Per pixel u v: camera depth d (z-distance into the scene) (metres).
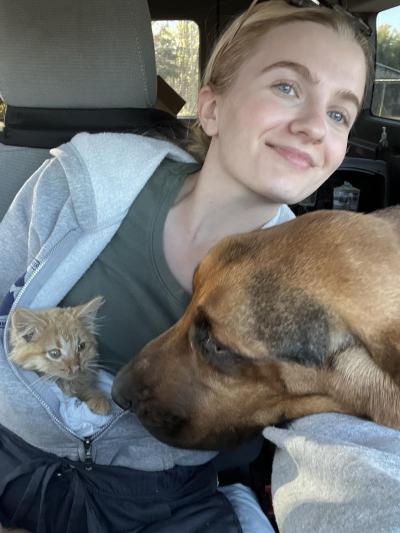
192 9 0.99
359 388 0.29
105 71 0.53
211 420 0.34
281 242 0.33
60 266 0.42
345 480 0.23
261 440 0.43
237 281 0.32
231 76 0.40
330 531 0.22
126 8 0.51
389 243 0.31
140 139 0.45
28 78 0.54
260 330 0.31
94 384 0.43
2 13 0.52
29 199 0.46
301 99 0.38
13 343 0.40
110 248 0.44
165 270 0.42
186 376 0.35
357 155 0.88
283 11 0.40
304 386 0.31
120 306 0.43
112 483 0.36
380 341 0.28
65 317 0.42
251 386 0.33
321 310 0.30
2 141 0.57
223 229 0.43
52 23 0.52
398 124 0.80
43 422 0.36
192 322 0.34
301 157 0.38
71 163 0.42
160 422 0.35
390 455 0.24
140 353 0.37
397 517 0.20
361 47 0.41
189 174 0.45
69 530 0.35
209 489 0.38
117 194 0.42
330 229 0.32
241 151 0.39
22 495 0.37
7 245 0.46
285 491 0.28
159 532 0.35
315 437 0.27
